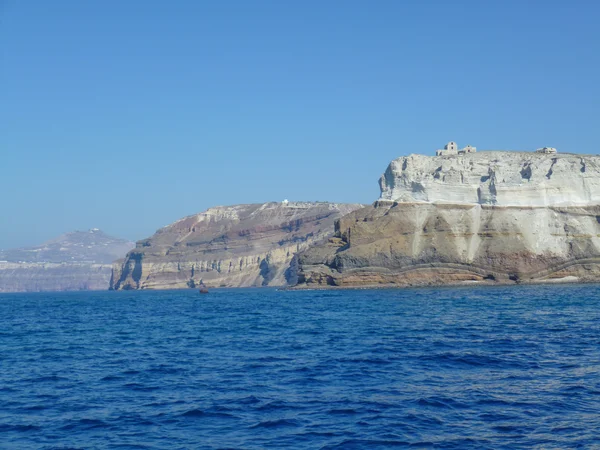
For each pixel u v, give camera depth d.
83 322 92.88
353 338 57.19
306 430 27.52
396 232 184.50
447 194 191.62
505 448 24.72
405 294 137.12
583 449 24.33
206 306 133.38
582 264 177.62
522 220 182.75
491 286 166.38
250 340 58.72
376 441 25.91
